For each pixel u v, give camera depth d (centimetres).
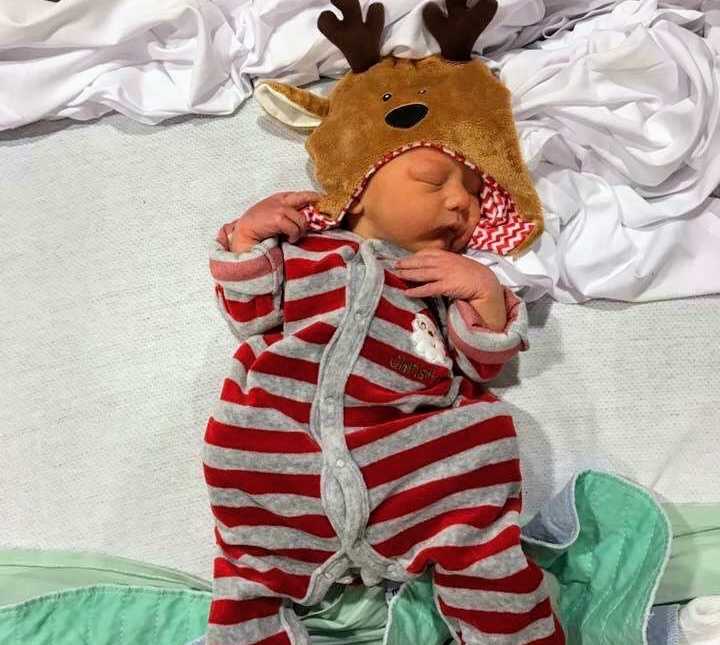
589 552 91
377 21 86
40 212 98
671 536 82
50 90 96
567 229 95
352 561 83
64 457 94
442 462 81
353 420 83
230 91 98
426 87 84
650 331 96
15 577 91
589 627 88
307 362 83
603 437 94
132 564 92
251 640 80
